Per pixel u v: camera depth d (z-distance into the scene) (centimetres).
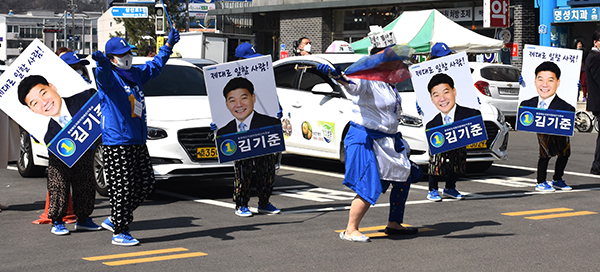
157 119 830
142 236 641
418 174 638
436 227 680
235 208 751
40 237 638
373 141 603
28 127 636
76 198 655
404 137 959
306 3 3181
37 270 521
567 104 873
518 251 581
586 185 957
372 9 3047
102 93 588
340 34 3164
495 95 1709
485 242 614
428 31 2073
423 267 530
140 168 607
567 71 872
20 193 892
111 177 594
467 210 771
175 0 4291
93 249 589
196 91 952
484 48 2042
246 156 714
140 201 614
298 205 812
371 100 600
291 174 1071
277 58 3494
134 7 2961
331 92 1004
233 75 706
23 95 636
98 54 560
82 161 652
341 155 1019
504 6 2531
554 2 2570
